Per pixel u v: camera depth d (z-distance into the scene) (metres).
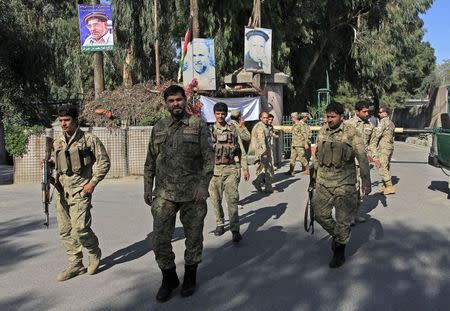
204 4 20.17
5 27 20.45
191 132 4.71
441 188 10.78
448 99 10.61
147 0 22.34
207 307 4.50
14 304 4.67
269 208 8.97
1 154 17.66
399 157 18.33
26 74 22.33
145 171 4.98
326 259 5.85
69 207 5.36
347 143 5.52
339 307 4.43
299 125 13.69
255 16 16.56
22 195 10.95
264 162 10.55
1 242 6.90
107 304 4.62
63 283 5.22
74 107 5.25
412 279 5.11
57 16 26.34
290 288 4.93
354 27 25.45
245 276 5.30
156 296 4.74
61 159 5.22
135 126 13.64
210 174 4.77
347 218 5.54
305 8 22.52
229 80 17.33
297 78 25.59
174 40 23.84
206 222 7.91
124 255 6.18
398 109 38.59
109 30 14.30
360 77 27.62
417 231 7.05
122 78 28.62
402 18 24.36
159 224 4.71
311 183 5.96
